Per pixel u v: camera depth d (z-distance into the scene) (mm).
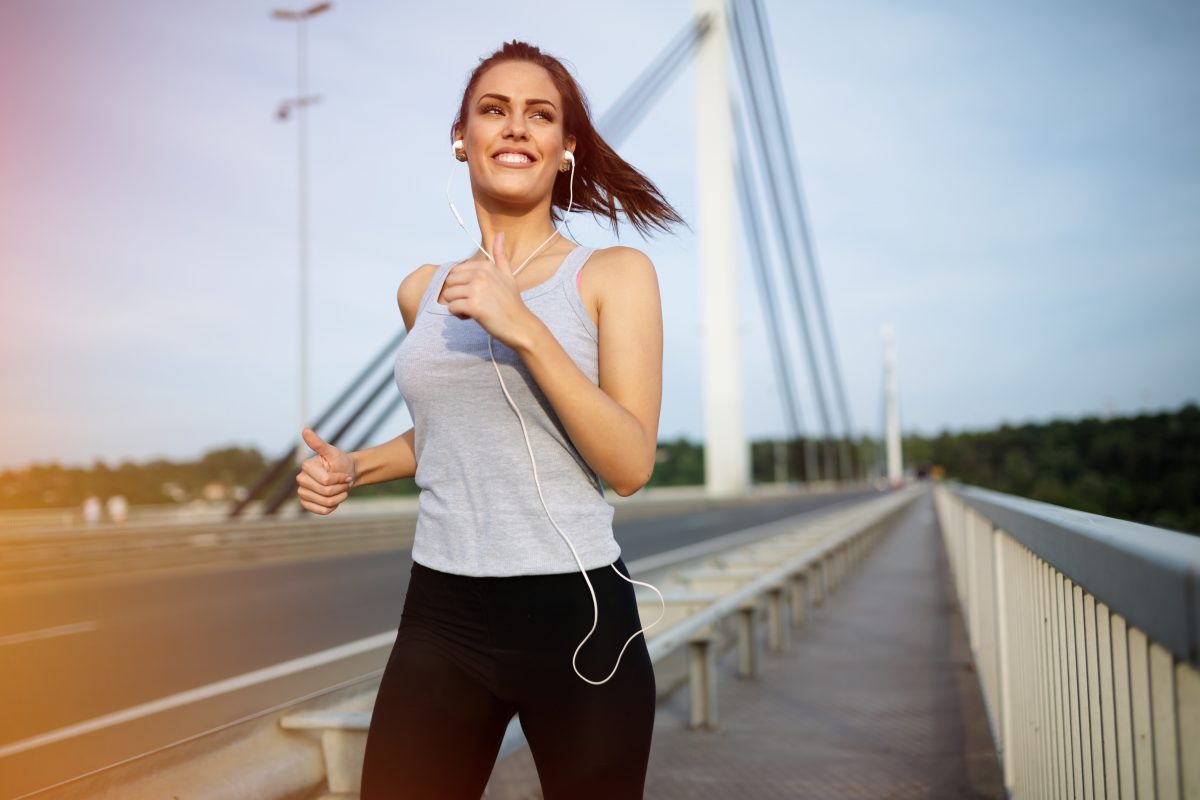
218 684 5223
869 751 3787
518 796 2395
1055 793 2080
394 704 1353
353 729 1763
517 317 1175
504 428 1346
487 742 1372
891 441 86812
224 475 46188
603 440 1229
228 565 12422
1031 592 2416
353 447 16781
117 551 11758
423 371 1403
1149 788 1234
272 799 1621
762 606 7543
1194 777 1042
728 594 4805
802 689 4969
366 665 5609
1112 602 1198
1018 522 2471
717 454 35219
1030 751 2520
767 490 53438
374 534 16547
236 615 7875
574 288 1396
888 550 14633
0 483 38406
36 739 4117
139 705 4766
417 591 1396
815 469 77188
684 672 5414
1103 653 1516
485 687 1334
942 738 3947
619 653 1323
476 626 1328
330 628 7121
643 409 1345
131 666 5785
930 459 102812
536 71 1497
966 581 6473
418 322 1489
